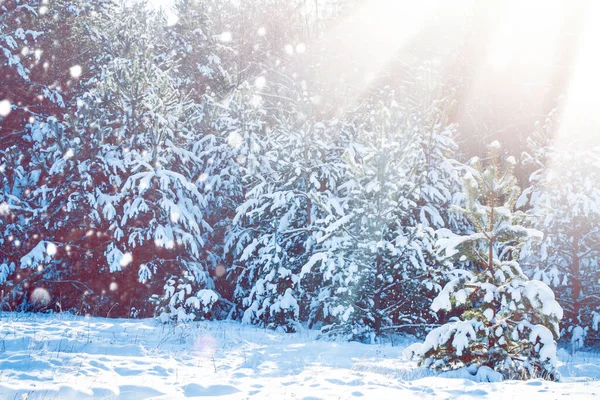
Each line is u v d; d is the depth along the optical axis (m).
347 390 6.70
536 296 8.24
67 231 18.36
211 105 22.03
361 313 14.45
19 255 18.31
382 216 14.53
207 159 21.17
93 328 13.08
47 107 23.09
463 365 8.66
